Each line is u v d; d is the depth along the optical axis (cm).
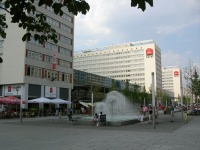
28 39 614
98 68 16362
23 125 2528
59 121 2853
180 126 2359
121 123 2428
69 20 6800
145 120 3206
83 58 16788
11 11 524
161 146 1188
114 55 16075
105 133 1769
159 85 16412
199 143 1284
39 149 1096
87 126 2422
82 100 7200
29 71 5388
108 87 8200
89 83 8100
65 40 6606
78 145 1212
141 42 16300
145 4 384
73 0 466
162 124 2627
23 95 5244
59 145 1210
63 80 6462
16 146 1176
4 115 3966
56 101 4825
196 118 3675
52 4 473
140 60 15525
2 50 5578
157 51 16075
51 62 6038
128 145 1215
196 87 5097
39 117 4388
